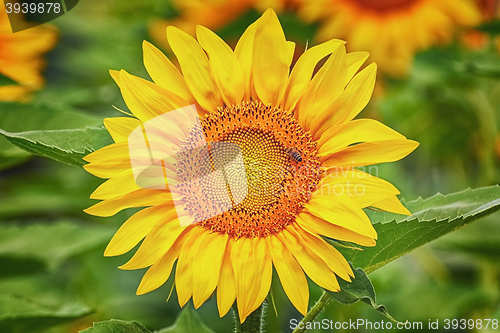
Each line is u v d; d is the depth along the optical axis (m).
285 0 1.44
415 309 1.36
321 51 1.04
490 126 1.44
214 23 1.45
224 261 1.01
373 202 0.99
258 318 1.03
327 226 1.00
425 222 1.00
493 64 1.31
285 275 0.99
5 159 1.17
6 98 1.35
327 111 1.03
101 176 1.01
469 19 1.45
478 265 1.44
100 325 1.03
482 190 1.06
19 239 1.31
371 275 1.38
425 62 1.42
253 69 1.04
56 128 1.16
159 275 1.00
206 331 1.12
